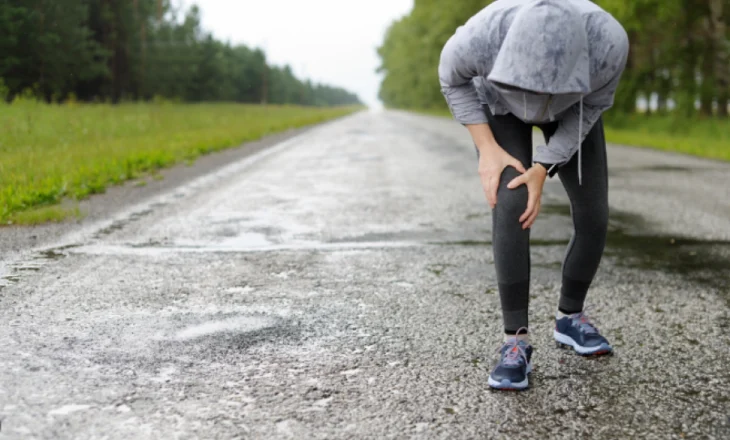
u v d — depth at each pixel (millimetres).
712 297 3352
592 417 1989
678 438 1859
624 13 25000
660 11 24672
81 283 3488
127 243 4547
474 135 2217
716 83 25938
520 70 1882
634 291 3471
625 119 24734
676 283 3627
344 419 1953
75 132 12305
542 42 1854
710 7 25391
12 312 2963
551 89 1873
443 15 49812
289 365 2385
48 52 39094
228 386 2184
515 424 1937
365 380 2258
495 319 2979
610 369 2383
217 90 88000
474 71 2100
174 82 70062
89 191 6852
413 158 12125
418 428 1903
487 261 4133
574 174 2299
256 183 8102
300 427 1896
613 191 7449
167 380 2225
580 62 1895
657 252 4418
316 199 6824
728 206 6352
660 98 31344
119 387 2154
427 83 60719
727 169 9922
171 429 1866
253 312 3041
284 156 12188
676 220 5625
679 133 21594
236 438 1820
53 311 2992
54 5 39719
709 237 4914
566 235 4992
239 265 3971
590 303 3258
